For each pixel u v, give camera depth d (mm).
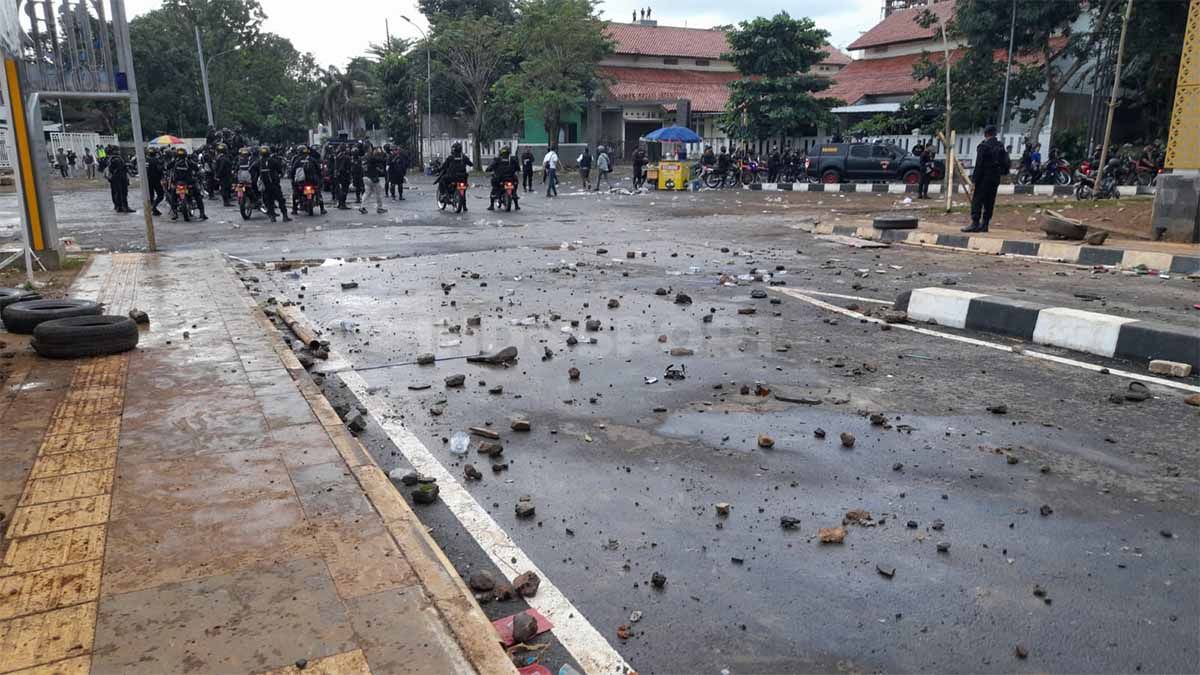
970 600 3314
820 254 13609
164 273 10891
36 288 9711
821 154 35594
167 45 71750
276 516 3688
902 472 4602
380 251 13984
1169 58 31672
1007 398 5891
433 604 3016
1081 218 16625
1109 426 5297
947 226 16297
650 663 2934
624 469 4672
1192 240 13414
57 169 49344
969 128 38281
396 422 5441
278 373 6020
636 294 9883
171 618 2887
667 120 55281
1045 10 32969
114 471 4184
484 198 27953
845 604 3299
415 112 55844
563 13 45750
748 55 42469
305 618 2906
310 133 90312
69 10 11930
